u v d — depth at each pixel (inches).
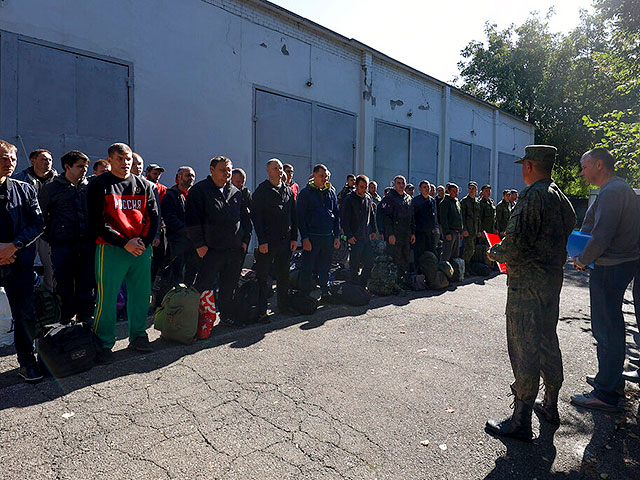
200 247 175.5
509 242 107.0
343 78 472.1
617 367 122.6
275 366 147.0
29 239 129.3
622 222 120.2
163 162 321.1
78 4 273.9
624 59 350.3
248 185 380.5
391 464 94.2
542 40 1066.7
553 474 92.7
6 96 247.1
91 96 282.2
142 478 86.8
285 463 93.2
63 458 93.0
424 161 610.5
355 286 238.1
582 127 999.0
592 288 126.3
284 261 213.2
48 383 130.3
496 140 790.5
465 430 109.5
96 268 146.6
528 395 105.0
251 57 376.2
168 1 318.3
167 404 118.5
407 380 138.8
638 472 94.3
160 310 170.2
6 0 245.6
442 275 285.7
